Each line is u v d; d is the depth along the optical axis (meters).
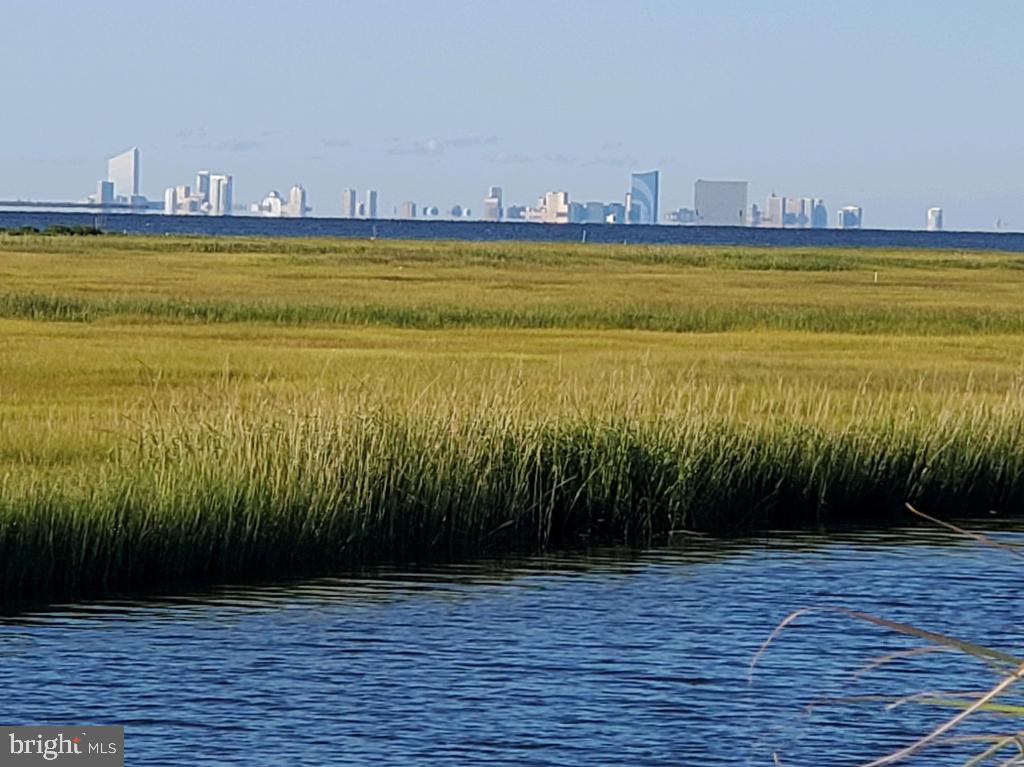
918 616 18.78
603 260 129.25
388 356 43.66
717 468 25.16
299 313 60.03
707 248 177.38
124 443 22.69
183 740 13.62
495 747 13.59
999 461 27.47
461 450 23.23
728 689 15.44
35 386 33.94
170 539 19.83
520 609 18.83
